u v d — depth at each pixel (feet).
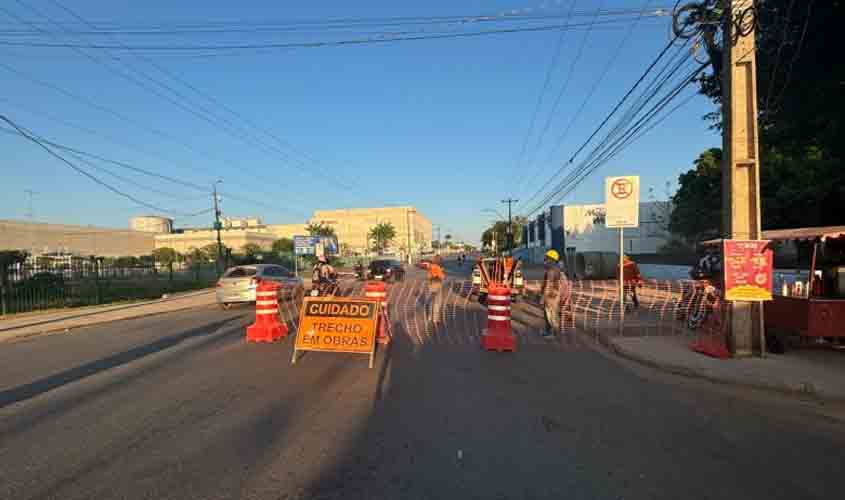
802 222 58.90
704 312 32.60
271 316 32.50
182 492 11.66
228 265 110.42
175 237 343.67
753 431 15.83
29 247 225.35
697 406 18.31
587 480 12.30
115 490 11.76
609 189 34.22
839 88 34.30
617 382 21.56
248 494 11.57
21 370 24.40
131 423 16.31
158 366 24.71
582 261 94.48
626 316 40.73
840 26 30.25
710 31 28.25
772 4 30.86
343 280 104.12
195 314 49.80
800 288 27.53
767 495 11.62
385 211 412.98
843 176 51.72
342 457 13.61
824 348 26.86
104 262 76.18
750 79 25.55
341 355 27.09
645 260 121.08
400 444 14.52
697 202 92.53
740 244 25.05
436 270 40.14
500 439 14.94
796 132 43.37
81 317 47.16
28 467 13.02
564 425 16.19
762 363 23.53
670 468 13.04
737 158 25.64
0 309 50.14
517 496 11.47
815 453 14.12
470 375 22.67
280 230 440.04
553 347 29.40
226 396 19.30
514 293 55.67
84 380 22.07
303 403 18.38
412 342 30.94
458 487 11.90
